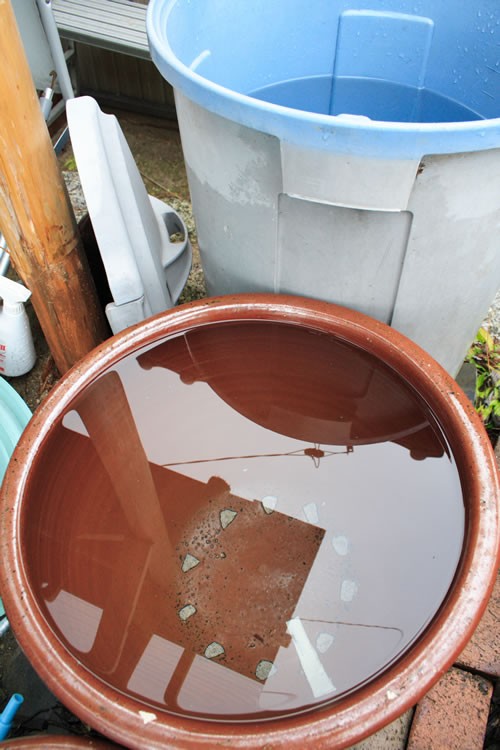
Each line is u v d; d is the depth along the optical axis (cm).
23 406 146
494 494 87
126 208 134
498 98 136
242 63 140
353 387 111
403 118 148
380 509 101
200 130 104
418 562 91
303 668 87
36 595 83
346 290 114
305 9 139
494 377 160
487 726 113
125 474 106
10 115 112
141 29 196
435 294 114
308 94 154
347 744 71
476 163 91
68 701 74
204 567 104
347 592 97
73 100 122
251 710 81
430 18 138
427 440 101
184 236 169
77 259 142
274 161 96
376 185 92
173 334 113
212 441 113
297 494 110
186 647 94
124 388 110
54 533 93
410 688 74
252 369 116
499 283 128
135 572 100
